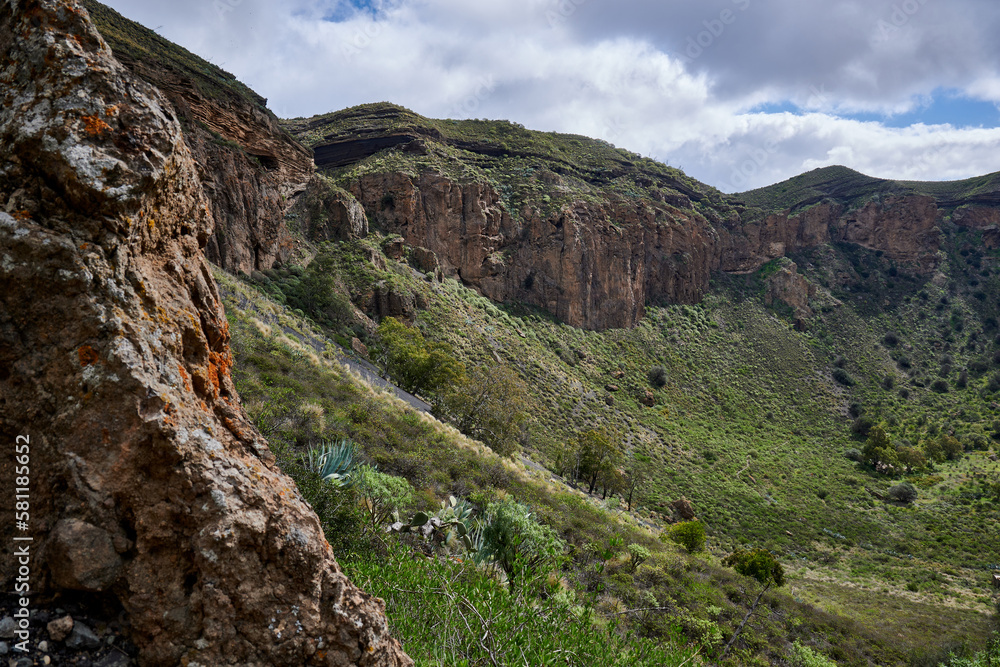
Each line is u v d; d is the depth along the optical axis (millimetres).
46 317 2070
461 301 73562
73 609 1997
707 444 73250
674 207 116000
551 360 75062
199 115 49156
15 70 2273
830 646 17609
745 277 125500
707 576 20656
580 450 46219
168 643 1953
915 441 85438
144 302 2268
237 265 44844
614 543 5082
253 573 2088
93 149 2166
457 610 4008
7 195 2146
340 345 40500
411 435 19688
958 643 21203
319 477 7980
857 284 128250
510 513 8773
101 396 2020
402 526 8711
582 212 92875
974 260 131000
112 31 46156
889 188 142625
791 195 148625
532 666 3621
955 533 55375
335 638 2227
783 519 55875
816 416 91188
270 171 58594
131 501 1999
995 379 99250
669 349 95625
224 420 2484
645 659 4148
